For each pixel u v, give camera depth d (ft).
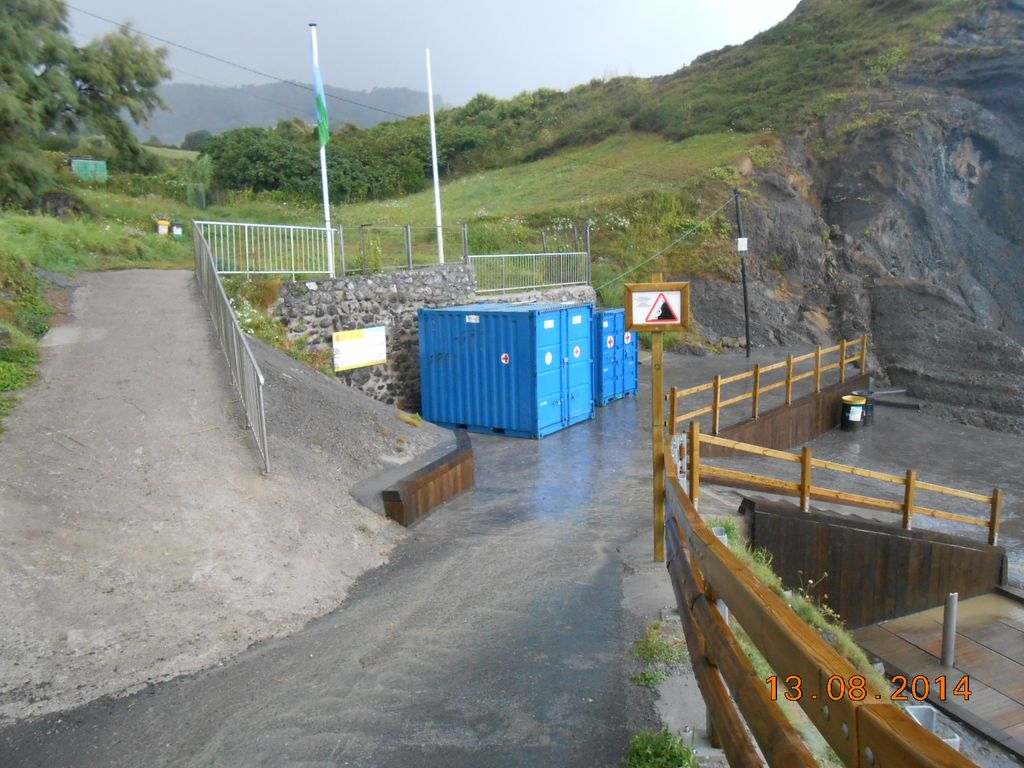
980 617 33.71
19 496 21.65
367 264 61.41
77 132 84.53
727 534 27.66
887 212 108.88
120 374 32.45
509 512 32.60
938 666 29.45
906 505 33.96
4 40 70.54
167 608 18.60
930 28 136.87
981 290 108.99
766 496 35.58
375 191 152.66
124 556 20.26
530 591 22.04
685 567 13.89
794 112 130.82
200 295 44.57
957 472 53.31
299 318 48.21
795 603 25.66
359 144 169.68
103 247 54.03
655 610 20.01
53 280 43.65
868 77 132.46
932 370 82.23
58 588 18.29
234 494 24.89
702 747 13.12
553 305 55.72
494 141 182.39
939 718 25.59
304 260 53.72
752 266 102.42
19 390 29.50
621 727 14.03
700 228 106.93
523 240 105.91
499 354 51.49
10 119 67.41
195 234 46.68
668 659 16.75
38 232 49.55
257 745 13.55
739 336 92.94
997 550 36.40
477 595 21.74
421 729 14.11
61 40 76.95
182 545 21.42
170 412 29.78
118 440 26.73
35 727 13.92
